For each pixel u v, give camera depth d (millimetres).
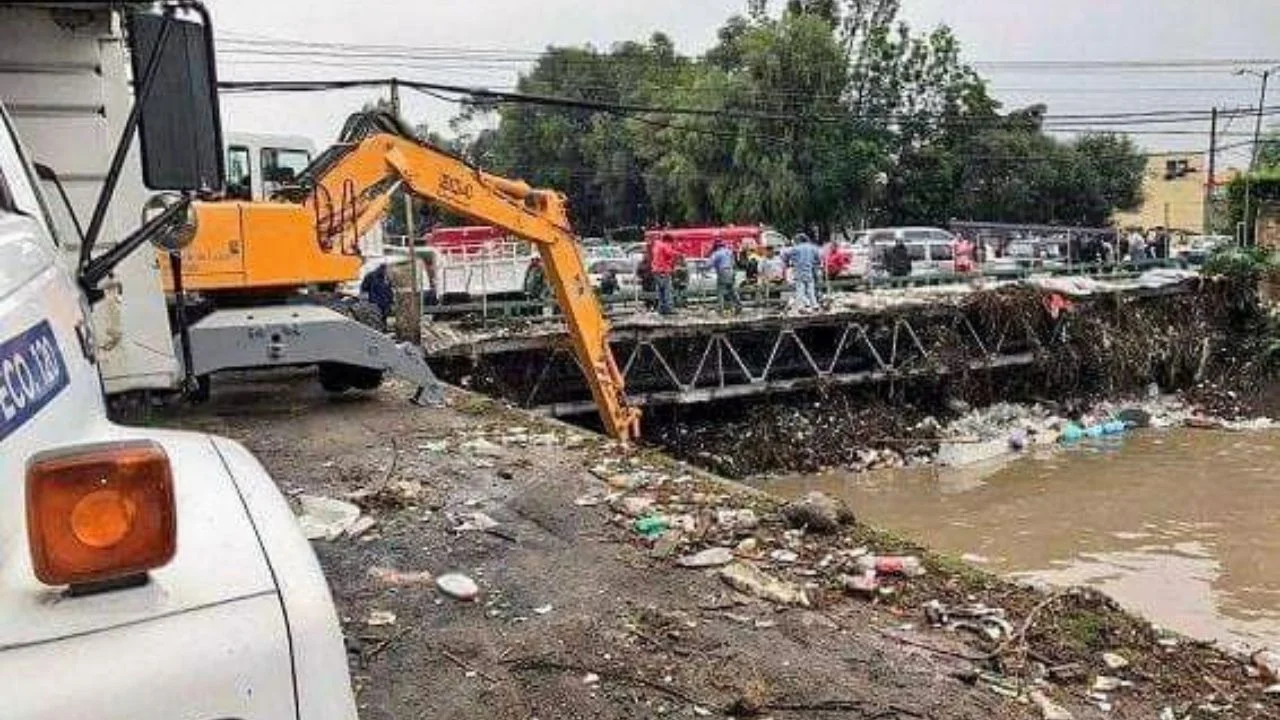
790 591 5348
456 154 12148
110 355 5574
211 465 2176
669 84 55750
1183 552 15102
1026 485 19406
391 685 4352
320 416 9781
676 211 51000
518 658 4609
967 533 16406
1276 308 28969
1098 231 38812
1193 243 40969
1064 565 14570
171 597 1704
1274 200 33969
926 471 20859
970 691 4375
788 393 22422
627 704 4215
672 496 7090
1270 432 24062
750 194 43969
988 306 24844
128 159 5238
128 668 1596
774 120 43562
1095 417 25156
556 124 63156
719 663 4578
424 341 18453
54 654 1578
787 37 44406
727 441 21656
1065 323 25797
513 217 12758
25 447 1744
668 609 5180
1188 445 22734
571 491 7227
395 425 9422
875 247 31578
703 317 22250
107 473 1563
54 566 1541
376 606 5188
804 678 4445
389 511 6758
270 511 1991
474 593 5320
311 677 1720
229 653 1662
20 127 5004
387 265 17156
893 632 4953
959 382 24156
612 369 13906
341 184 11148
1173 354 27031
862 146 44312
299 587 1786
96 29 5094
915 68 49906
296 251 9812
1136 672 4633
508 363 19641
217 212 9484
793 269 23859
